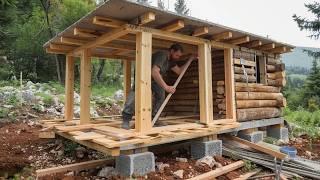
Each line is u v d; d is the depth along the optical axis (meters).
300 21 28.78
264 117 7.77
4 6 11.58
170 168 5.14
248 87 7.40
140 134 4.95
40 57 22.00
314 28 28.39
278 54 8.86
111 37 5.62
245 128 7.03
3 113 9.78
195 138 5.98
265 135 8.45
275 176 5.14
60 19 21.61
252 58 7.72
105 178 4.80
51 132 6.57
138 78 5.17
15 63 21.28
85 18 5.11
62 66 22.45
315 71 28.75
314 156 6.77
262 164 5.66
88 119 6.64
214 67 7.78
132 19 5.16
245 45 7.43
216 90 7.63
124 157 4.71
